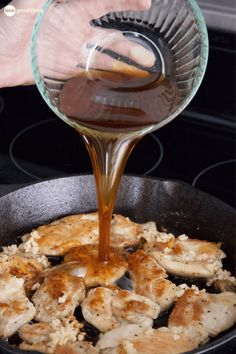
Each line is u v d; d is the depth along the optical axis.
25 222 0.95
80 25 0.81
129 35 0.81
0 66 0.98
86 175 0.96
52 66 0.80
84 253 0.90
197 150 1.11
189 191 0.94
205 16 1.11
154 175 1.05
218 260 0.90
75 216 0.96
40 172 1.06
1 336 0.81
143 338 0.78
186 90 0.79
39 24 0.79
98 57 0.81
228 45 1.12
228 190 1.02
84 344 0.78
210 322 0.81
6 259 0.89
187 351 0.73
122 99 0.77
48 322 0.82
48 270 0.88
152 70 0.80
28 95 1.24
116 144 0.79
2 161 1.08
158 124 0.77
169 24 0.80
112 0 0.79
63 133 1.14
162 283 0.85
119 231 0.94
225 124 1.16
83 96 0.78
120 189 0.96
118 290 0.85
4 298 0.84
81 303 0.85
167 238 0.93
